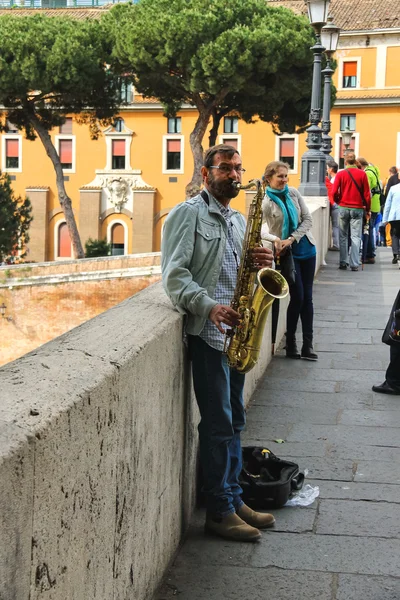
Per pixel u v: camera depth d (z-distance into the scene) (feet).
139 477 11.05
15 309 103.24
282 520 15.33
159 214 186.91
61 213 191.31
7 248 142.20
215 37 125.29
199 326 13.57
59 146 190.29
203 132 134.21
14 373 8.72
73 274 101.24
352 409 22.58
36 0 204.74
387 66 171.73
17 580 6.79
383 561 13.70
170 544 13.44
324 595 12.52
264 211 25.79
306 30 126.62
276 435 20.27
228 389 13.94
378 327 33.71
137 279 99.55
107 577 9.64
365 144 173.78
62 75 131.64
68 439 7.90
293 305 27.86
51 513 7.52
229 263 13.78
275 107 133.69
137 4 135.03
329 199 64.49
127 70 137.80
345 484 17.16
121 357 10.14
